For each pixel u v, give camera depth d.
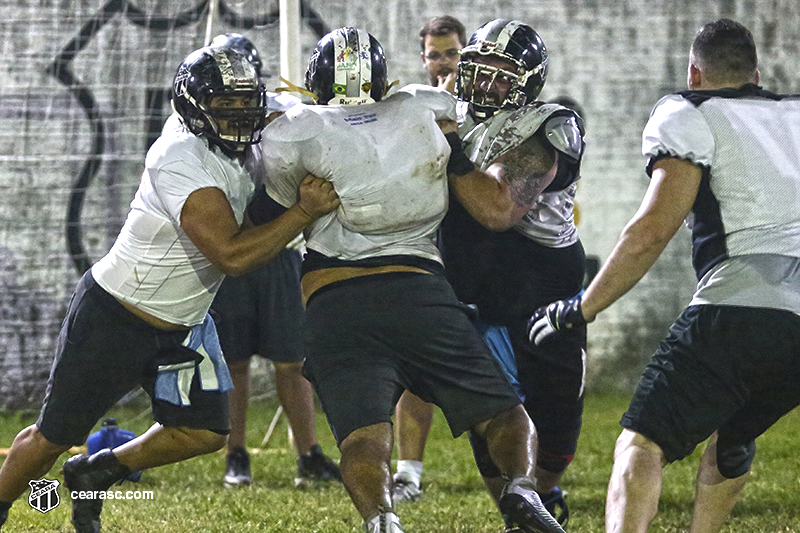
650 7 40.22
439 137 13.53
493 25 14.91
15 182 35.81
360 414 12.96
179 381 15.02
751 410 14.32
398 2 38.25
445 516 19.22
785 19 39.44
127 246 14.53
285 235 13.23
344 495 21.38
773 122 13.62
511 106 14.80
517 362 17.00
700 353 13.25
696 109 13.56
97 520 15.80
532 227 16.36
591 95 40.38
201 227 13.38
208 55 13.62
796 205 13.38
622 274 13.23
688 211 13.34
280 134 13.36
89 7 36.00
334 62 13.66
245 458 23.20
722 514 15.05
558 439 17.36
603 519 19.11
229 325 23.09
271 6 34.66
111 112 36.19
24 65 35.94
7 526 17.78
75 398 14.88
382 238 13.59
